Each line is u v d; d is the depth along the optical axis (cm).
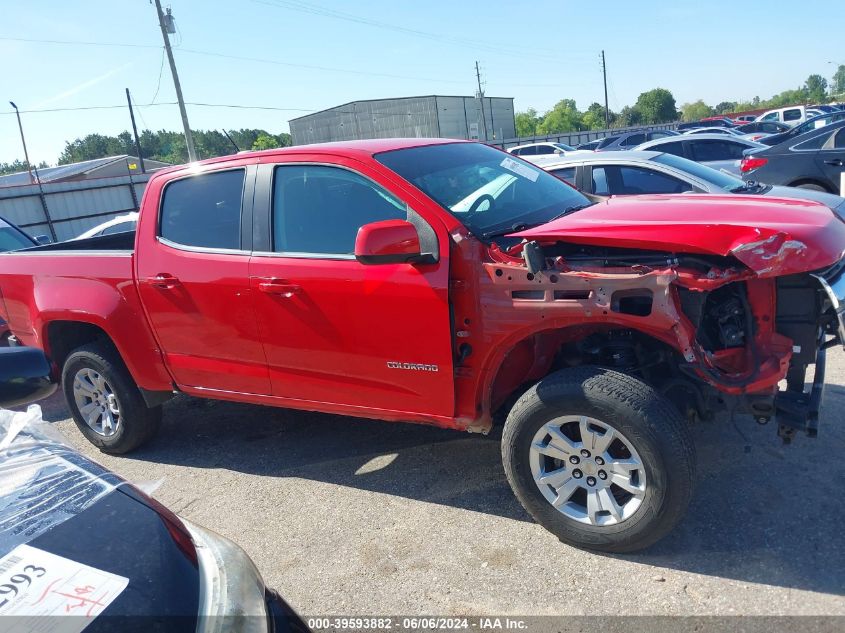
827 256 280
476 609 289
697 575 293
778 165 1009
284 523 373
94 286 450
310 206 374
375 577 318
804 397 306
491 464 414
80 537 171
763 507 334
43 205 2512
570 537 318
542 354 342
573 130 9831
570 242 310
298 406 398
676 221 306
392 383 355
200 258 404
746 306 297
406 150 390
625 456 309
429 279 326
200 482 434
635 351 330
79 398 492
